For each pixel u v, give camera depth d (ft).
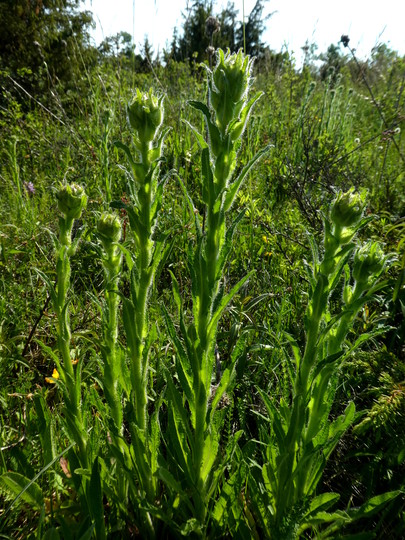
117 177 3.75
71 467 1.32
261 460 1.54
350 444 1.64
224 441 1.56
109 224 1.16
